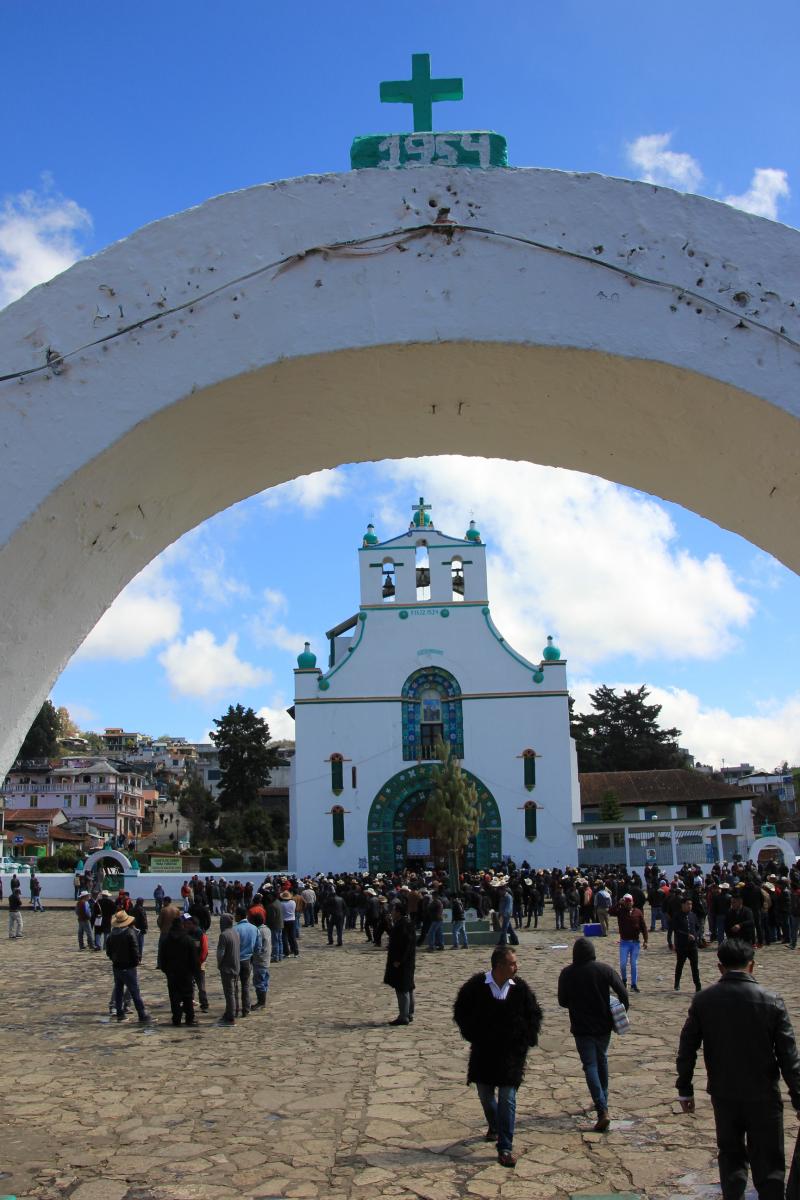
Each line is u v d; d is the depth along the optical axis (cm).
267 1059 1158
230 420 485
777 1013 507
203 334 456
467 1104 934
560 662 4712
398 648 4791
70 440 448
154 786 10969
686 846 4466
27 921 3456
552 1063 1106
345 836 4603
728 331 448
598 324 451
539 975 1873
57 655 524
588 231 458
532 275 456
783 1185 488
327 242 460
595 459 558
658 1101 920
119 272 461
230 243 462
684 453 514
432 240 459
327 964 2170
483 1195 680
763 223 456
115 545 515
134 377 453
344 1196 687
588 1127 840
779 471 484
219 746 7894
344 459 573
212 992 1769
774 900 2283
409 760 4681
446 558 4897
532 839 4553
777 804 9288
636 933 1662
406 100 509
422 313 454
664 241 455
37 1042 1290
